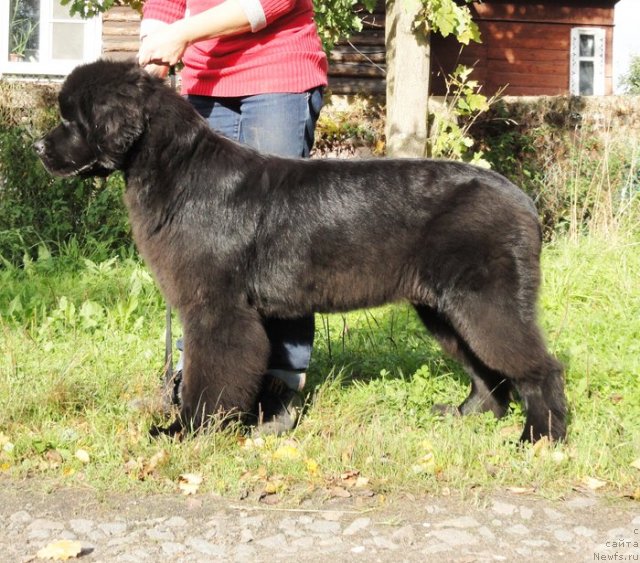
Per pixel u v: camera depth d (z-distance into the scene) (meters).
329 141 10.42
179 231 3.84
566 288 7.07
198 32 3.94
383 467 3.62
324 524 3.16
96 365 4.82
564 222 9.05
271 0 3.96
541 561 2.90
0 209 8.79
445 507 3.33
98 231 8.80
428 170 3.97
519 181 9.64
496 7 15.56
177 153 3.85
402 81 8.51
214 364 3.85
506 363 3.86
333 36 9.42
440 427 4.15
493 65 15.65
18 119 8.91
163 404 4.25
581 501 3.41
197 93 4.29
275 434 4.07
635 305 6.75
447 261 3.86
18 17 12.27
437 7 8.25
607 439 3.94
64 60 12.33
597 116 9.58
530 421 3.96
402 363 5.26
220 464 3.62
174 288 3.89
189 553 2.91
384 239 3.90
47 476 3.53
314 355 5.39
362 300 4.00
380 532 3.10
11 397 4.14
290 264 3.92
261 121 4.17
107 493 3.37
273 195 3.92
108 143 3.77
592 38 16.22
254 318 3.91
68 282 7.25
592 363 5.13
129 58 4.00
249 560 2.87
